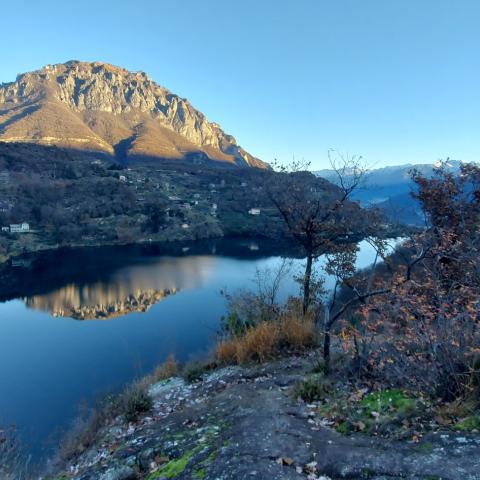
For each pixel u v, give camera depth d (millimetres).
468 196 8719
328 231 10391
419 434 3445
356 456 3283
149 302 40875
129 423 6367
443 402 3928
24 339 30438
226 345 8648
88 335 31156
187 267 59438
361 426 3822
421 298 4781
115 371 23922
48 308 39062
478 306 4480
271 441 3779
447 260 6789
